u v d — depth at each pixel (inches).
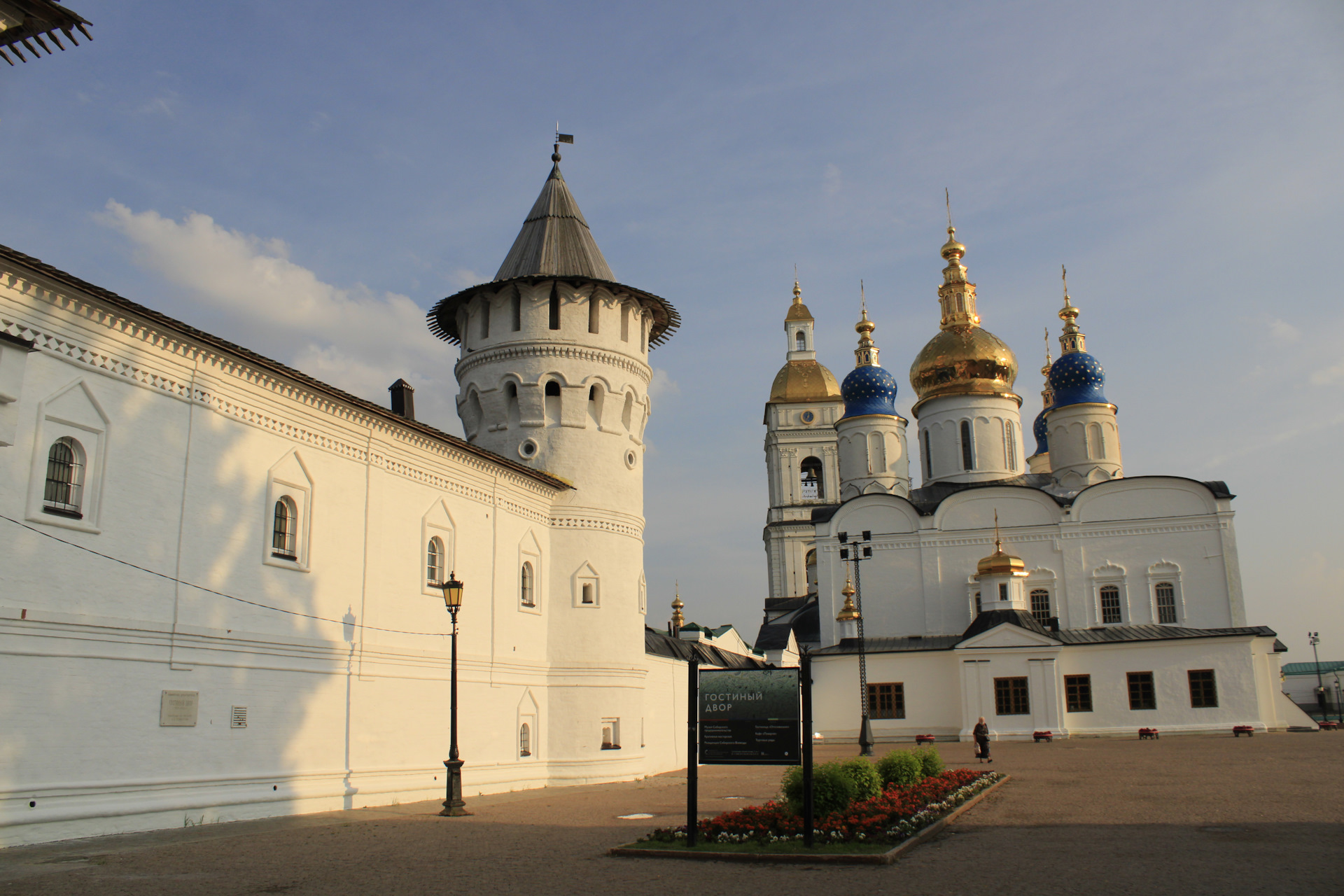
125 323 733.9
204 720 768.3
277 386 869.8
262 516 847.1
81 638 681.6
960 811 778.2
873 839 611.5
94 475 706.2
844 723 2196.1
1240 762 1229.1
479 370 1301.7
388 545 986.7
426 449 1049.5
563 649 1234.0
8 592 639.1
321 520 909.8
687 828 631.8
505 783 1108.5
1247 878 480.7
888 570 2370.8
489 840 666.8
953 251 2748.5
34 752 644.1
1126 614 2203.5
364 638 942.4
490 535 1140.5
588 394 1288.1
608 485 1293.1
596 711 1230.3
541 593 1229.7
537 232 1346.0
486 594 1124.5
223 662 789.9
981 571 2166.6
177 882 505.4
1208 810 761.0
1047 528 2282.2
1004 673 2036.2
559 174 1407.5
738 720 627.8
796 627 2768.2
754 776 1332.4
